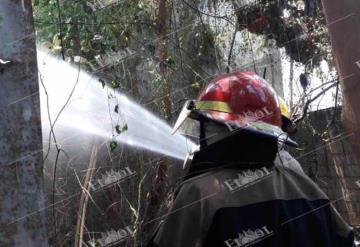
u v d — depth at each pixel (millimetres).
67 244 3826
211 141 1762
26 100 1542
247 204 1602
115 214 4027
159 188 4242
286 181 1745
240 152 1689
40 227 1551
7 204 1499
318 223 1690
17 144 1516
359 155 1272
